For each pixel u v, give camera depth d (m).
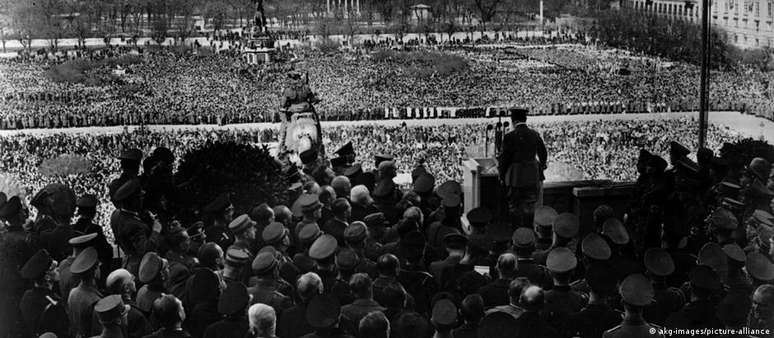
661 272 17.17
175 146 61.03
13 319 18.34
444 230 21.36
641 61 64.31
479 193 29.52
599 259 16.47
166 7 64.88
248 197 23.67
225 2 66.25
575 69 65.81
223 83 65.88
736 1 58.00
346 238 18.55
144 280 16.92
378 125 64.12
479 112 66.00
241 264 17.69
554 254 16.58
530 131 27.05
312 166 28.33
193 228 20.72
